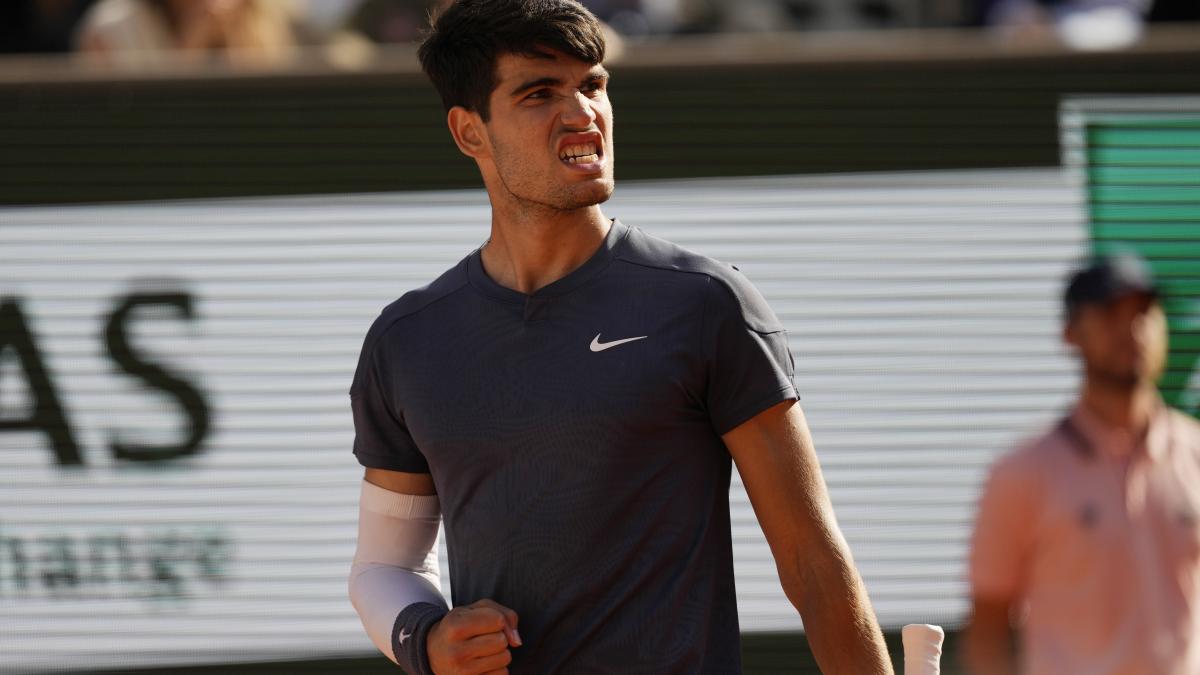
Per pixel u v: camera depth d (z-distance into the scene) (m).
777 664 16.08
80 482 16.33
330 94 16.42
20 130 16.38
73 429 16.34
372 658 16.34
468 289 8.15
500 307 7.98
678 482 7.69
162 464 16.38
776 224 16.44
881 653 7.74
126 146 16.39
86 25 19.34
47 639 16.22
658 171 16.44
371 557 8.87
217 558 16.36
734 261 16.41
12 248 16.34
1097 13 24.16
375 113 16.41
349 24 21.91
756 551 16.20
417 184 16.45
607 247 7.98
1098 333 12.45
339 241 16.44
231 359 16.42
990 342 16.38
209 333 16.42
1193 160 16.42
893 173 16.45
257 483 16.39
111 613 16.25
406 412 8.16
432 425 7.99
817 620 7.70
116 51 18.70
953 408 16.34
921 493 16.33
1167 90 16.44
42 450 16.34
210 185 16.41
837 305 16.42
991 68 16.48
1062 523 12.41
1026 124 16.50
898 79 16.45
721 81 16.44
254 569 16.36
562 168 7.79
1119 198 16.45
